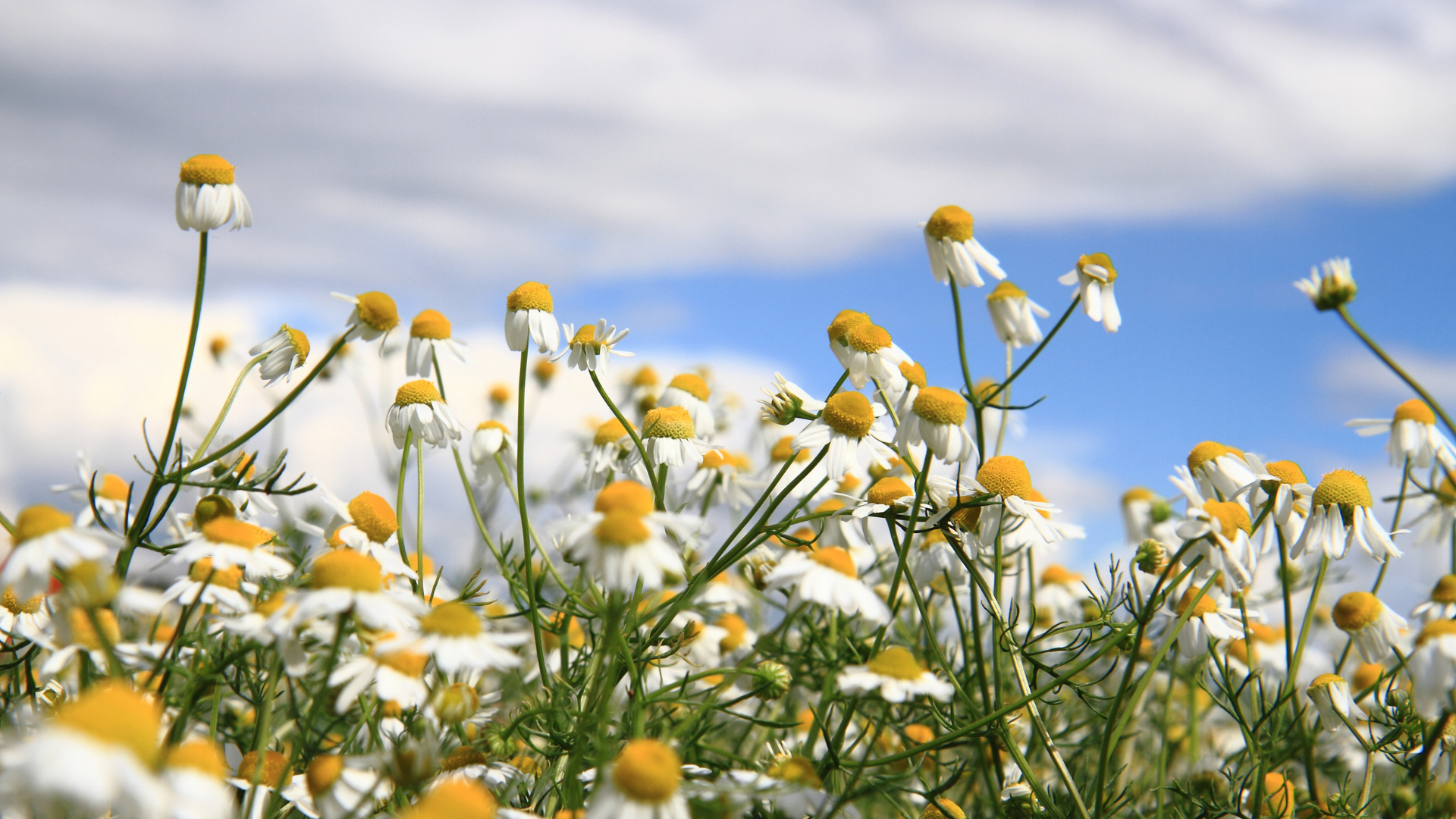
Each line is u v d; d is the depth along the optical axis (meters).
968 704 0.38
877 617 0.36
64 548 0.33
